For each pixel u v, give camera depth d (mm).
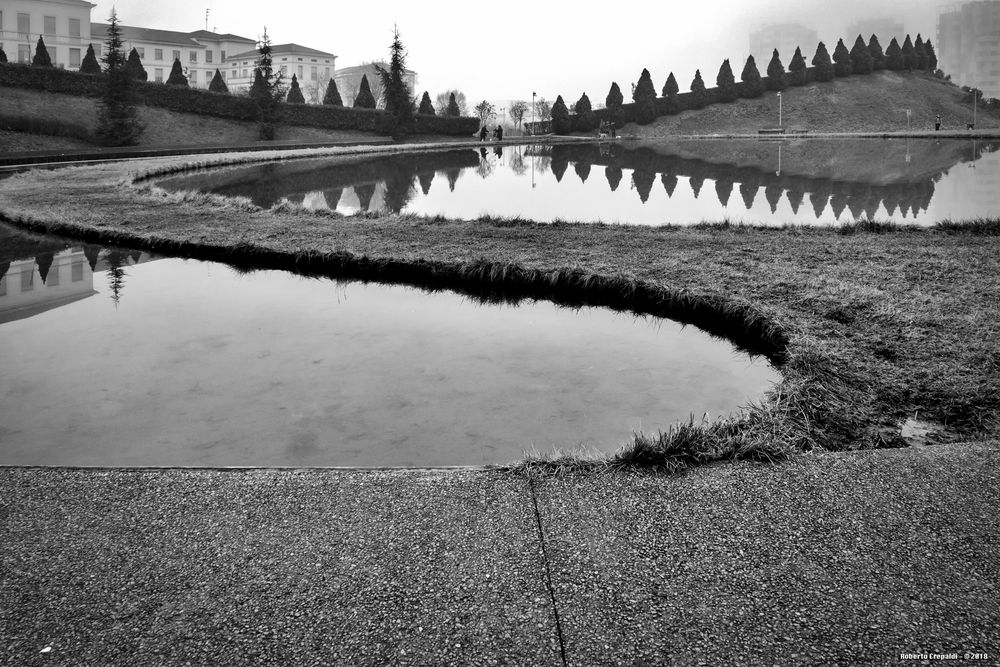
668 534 1714
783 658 1296
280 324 4137
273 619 1404
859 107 50875
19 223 8234
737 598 1467
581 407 2855
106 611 1431
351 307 4559
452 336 3895
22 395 3008
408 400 2943
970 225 6445
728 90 51719
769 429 2352
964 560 1591
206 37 71938
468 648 1321
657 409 2830
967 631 1365
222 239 6445
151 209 8812
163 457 2430
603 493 1921
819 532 1715
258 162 20969
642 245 5883
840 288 4180
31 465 2232
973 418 2496
